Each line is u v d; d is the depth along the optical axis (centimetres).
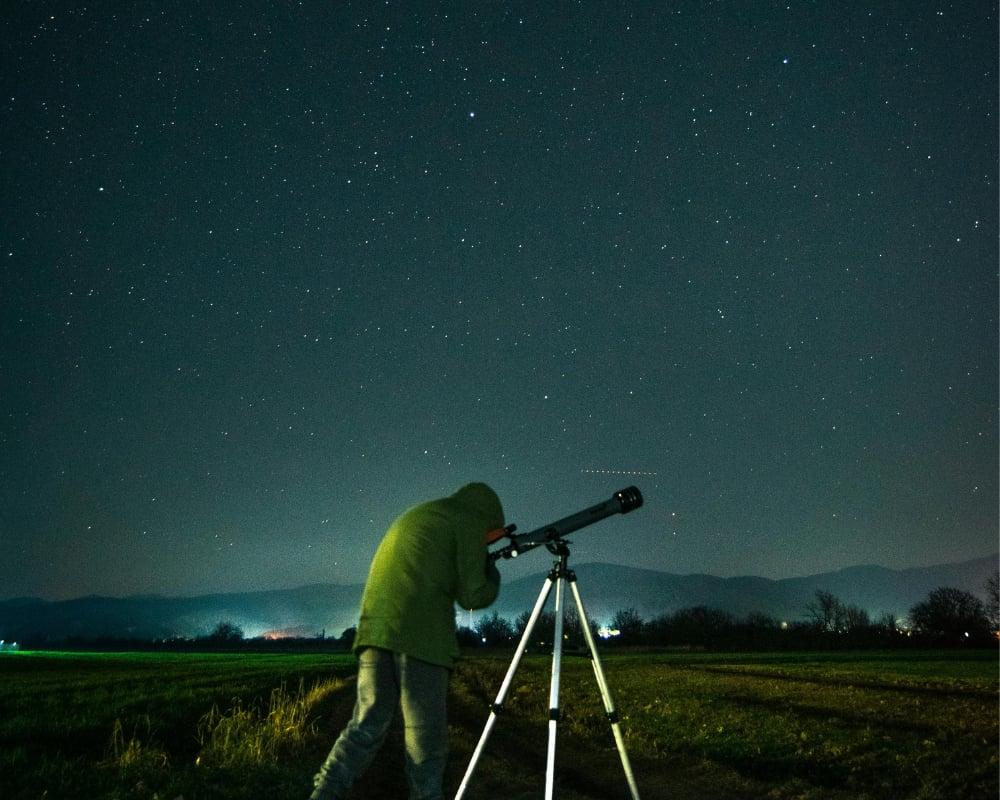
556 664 583
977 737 1197
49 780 794
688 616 10344
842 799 795
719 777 929
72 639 16212
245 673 3638
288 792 733
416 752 529
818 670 3756
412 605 542
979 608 8681
